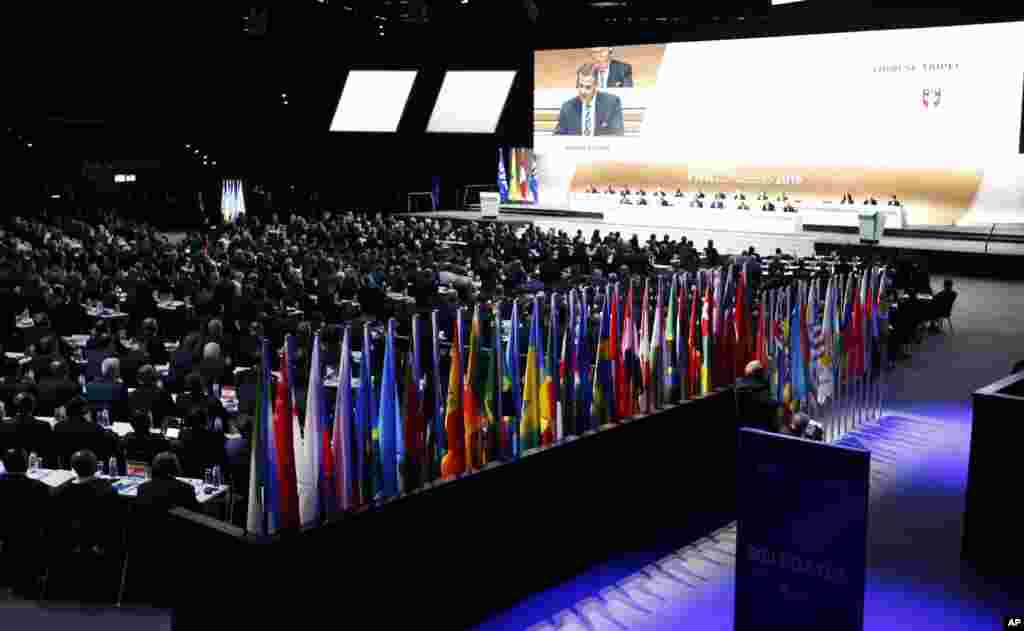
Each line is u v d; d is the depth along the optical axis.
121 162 44.72
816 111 37.88
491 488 9.12
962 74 34.41
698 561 10.28
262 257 24.30
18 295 19.39
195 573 7.74
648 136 42.53
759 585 6.29
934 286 28.75
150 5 40.78
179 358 14.53
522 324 15.42
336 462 8.18
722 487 12.17
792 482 6.08
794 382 13.22
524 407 9.83
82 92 40.66
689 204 40.62
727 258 25.50
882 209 35.50
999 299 26.73
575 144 44.78
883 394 17.09
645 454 10.94
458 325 9.34
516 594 9.42
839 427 14.59
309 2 42.09
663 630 8.77
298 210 45.00
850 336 14.86
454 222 40.19
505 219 42.16
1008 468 9.92
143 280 19.69
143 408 12.62
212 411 12.08
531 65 46.19
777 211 38.28
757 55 39.09
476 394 9.22
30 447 11.14
